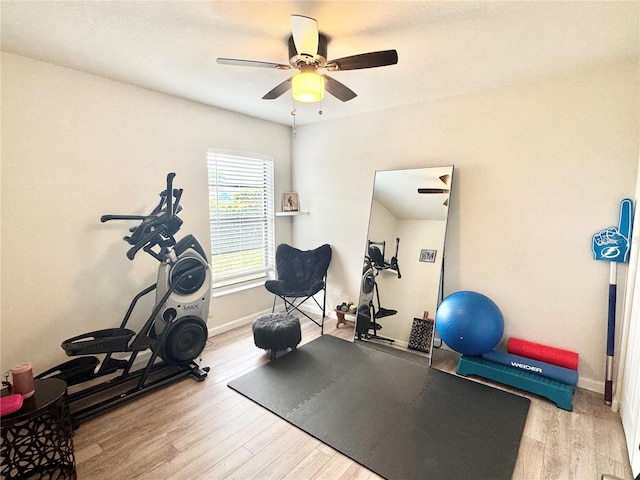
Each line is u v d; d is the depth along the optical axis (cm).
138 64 229
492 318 260
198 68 237
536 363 250
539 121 255
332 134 385
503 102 270
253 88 279
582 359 252
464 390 250
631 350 206
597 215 238
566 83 243
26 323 227
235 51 212
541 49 204
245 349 321
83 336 230
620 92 224
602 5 157
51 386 171
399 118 330
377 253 347
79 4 157
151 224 249
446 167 300
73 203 243
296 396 242
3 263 215
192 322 265
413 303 320
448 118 299
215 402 235
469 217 294
